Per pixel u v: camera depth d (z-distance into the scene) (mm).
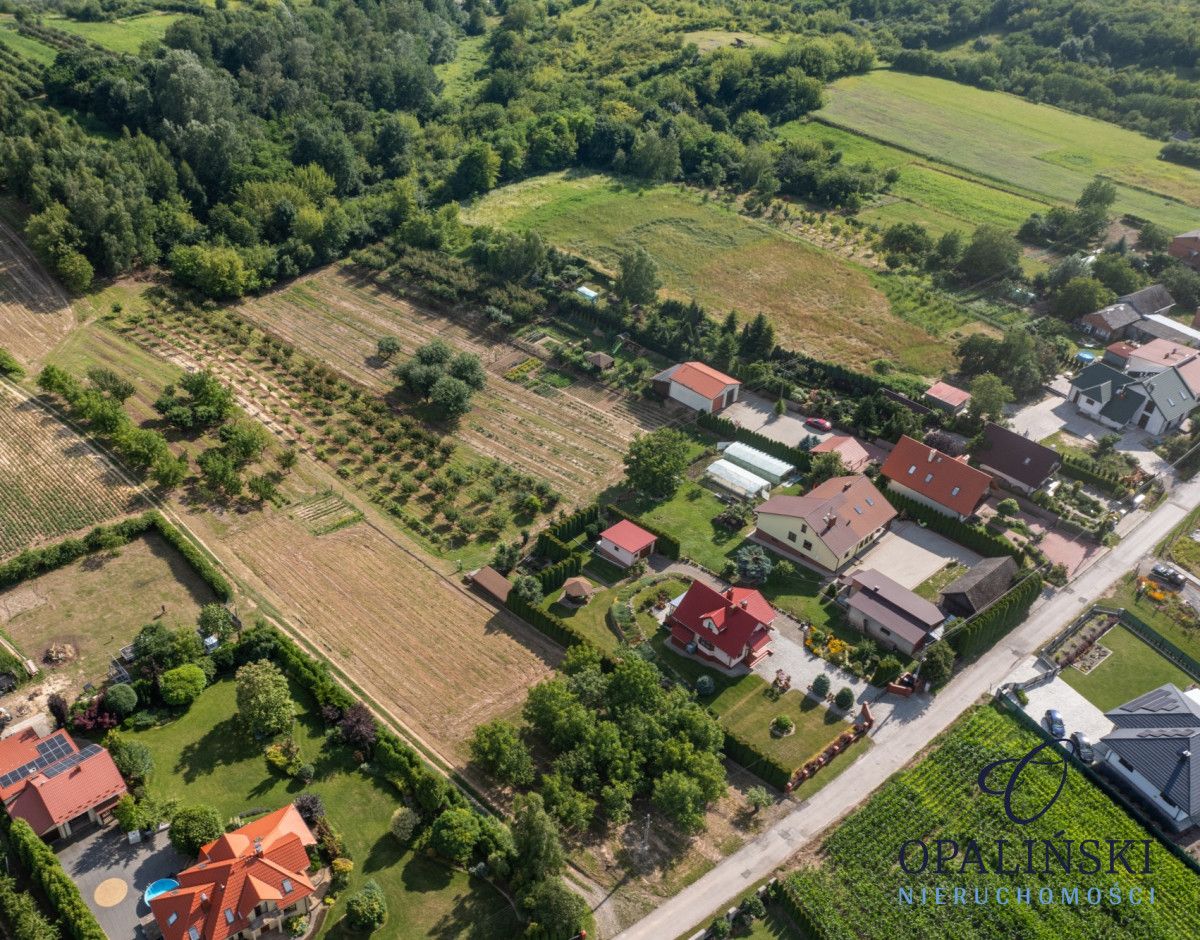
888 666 98438
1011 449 130125
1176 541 120625
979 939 75875
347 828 81812
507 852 77812
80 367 141125
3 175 170125
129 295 161000
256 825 77375
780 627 106750
